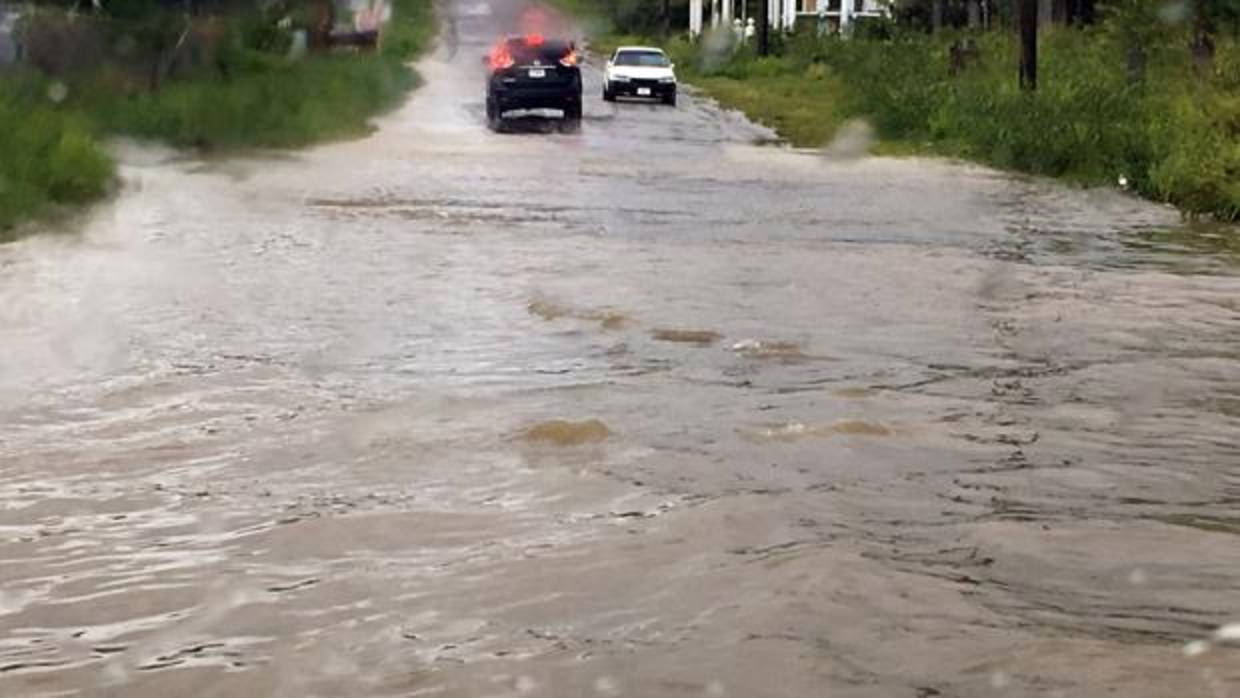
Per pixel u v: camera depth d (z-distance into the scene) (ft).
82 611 32.68
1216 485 43.24
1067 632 31.22
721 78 376.48
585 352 61.46
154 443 46.60
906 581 34.09
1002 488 42.47
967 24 385.29
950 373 58.75
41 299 72.23
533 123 222.69
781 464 44.62
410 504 40.19
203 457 45.03
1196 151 134.00
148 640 31.07
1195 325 70.54
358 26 417.49
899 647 30.30
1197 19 209.15
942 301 76.33
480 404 51.88
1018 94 192.75
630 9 598.75
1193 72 188.14
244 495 41.16
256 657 30.09
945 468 44.60
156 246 92.17
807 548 36.42
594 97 297.74
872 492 41.81
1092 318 71.97
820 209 122.31
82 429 48.26
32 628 31.76
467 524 38.47
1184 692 28.04
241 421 49.37
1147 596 33.53
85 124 147.54
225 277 80.18
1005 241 104.01
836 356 61.57
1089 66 215.10
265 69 237.45
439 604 32.89
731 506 39.83
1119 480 43.60
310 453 45.42
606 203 122.83
